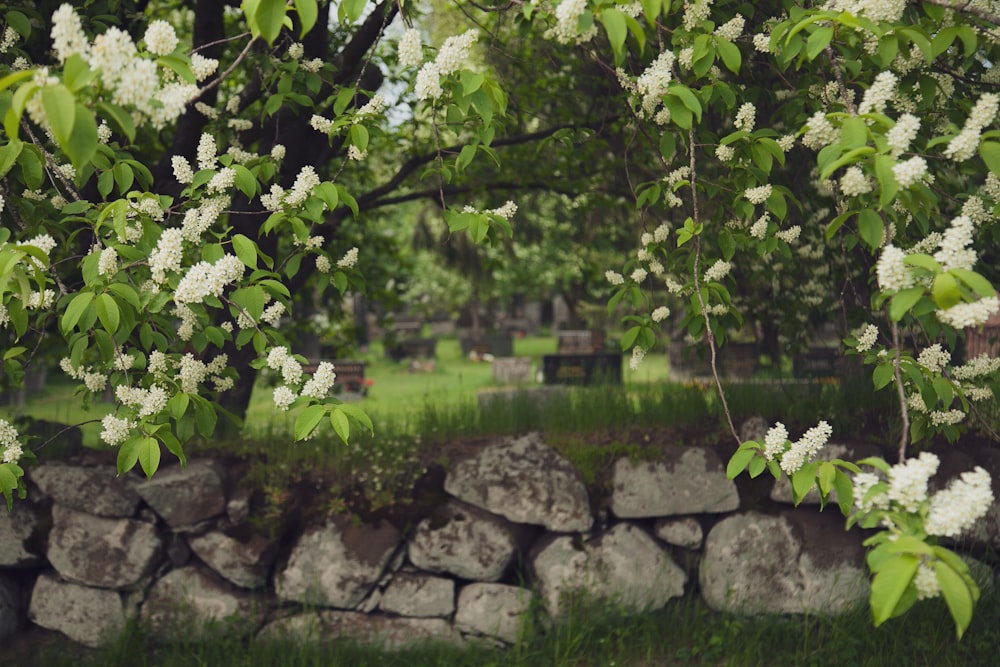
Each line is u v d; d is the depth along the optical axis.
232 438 5.25
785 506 4.87
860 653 4.33
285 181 4.88
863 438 5.01
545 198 9.57
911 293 1.88
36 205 3.09
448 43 2.45
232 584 4.68
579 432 5.24
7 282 2.18
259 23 1.97
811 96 3.28
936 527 1.70
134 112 1.91
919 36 2.34
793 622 4.63
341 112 3.06
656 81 2.61
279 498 4.81
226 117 4.08
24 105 1.68
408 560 4.74
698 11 2.87
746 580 4.70
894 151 2.01
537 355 21.92
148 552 4.65
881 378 2.57
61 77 2.12
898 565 1.59
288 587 4.65
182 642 4.57
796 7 2.68
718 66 3.82
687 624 4.68
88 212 2.65
